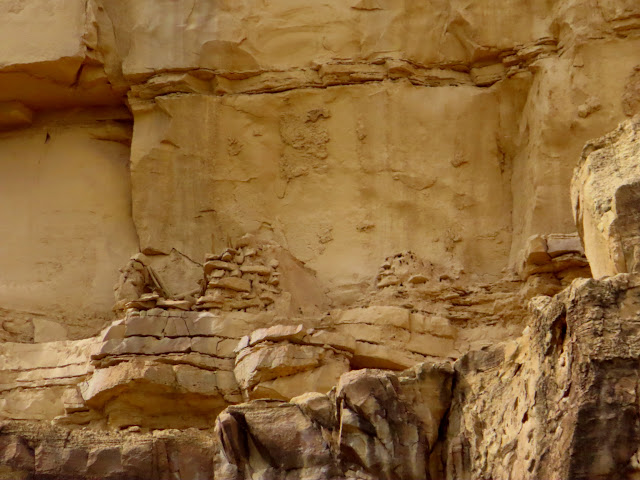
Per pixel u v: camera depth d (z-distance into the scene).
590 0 19.81
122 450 12.97
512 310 18.70
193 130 20.59
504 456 11.77
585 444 10.78
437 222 20.09
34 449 12.99
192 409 17.53
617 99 19.48
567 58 19.78
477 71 20.55
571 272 18.50
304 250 20.08
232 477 12.66
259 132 20.61
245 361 17.38
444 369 12.55
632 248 11.92
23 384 18.39
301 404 12.72
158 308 18.06
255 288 18.28
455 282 19.33
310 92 20.56
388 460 12.17
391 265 19.27
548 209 19.42
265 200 20.45
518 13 20.30
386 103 20.38
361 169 20.33
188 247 20.34
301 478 12.39
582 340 10.97
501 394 12.22
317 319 18.09
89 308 20.28
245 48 20.61
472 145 20.34
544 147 19.62
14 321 19.86
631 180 12.30
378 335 17.98
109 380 17.45
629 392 10.75
